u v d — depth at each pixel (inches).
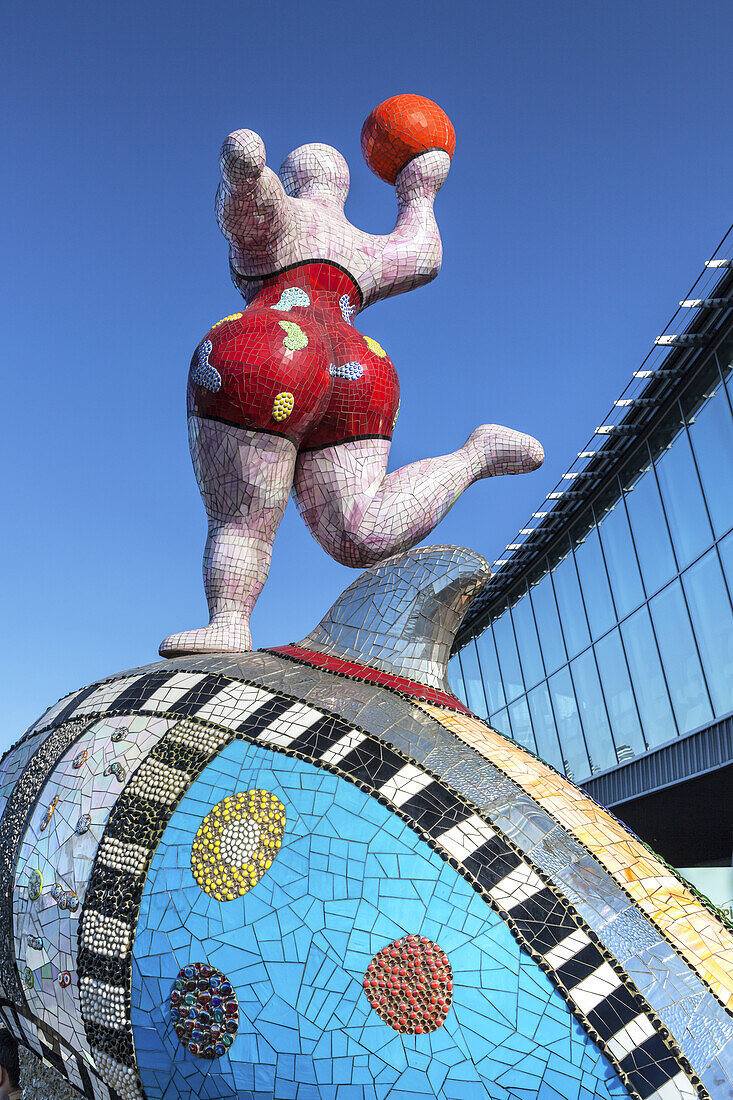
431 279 196.7
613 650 886.4
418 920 110.2
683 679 777.6
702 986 110.0
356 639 142.5
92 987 115.7
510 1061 104.7
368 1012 107.1
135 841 118.6
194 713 128.3
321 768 120.0
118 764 126.2
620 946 110.7
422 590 143.9
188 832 117.3
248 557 163.9
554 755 1015.6
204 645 157.3
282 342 162.2
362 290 189.6
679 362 727.7
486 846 115.4
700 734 754.2
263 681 133.3
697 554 750.5
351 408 170.4
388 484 172.4
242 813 117.2
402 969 108.0
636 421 798.5
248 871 114.0
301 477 171.5
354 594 147.8
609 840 122.4
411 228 195.8
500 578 1045.8
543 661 1025.5
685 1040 105.8
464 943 109.0
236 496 163.2
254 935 111.3
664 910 116.4
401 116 199.3
